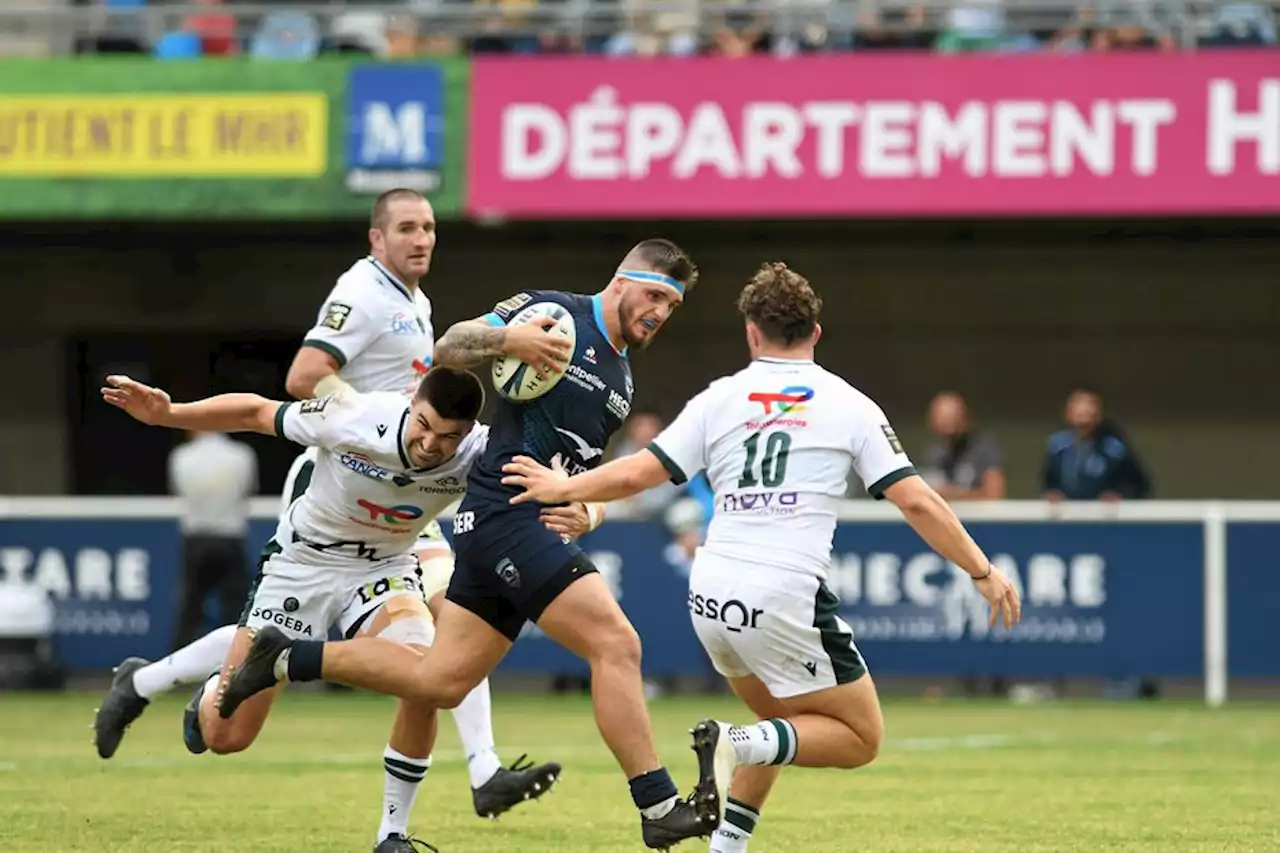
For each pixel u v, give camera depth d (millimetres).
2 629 53281
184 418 23781
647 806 21469
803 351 21766
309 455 25969
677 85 56250
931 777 33938
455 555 22953
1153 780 33469
